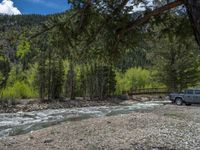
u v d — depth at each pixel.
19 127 28.36
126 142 17.00
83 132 20.55
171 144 16.55
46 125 28.94
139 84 81.31
